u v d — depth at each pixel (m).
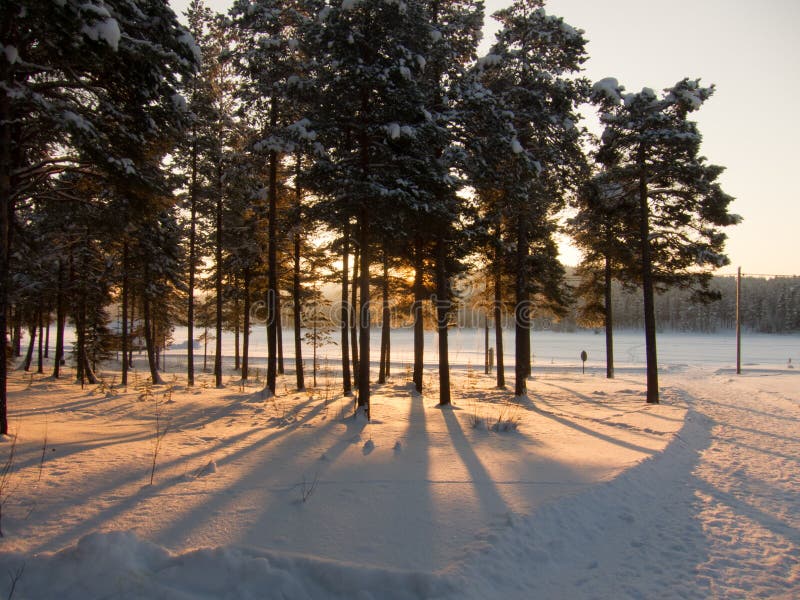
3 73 7.51
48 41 7.67
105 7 7.55
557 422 12.31
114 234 12.19
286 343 68.94
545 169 15.70
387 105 11.42
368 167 11.99
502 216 17.05
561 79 15.27
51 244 17.48
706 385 24.78
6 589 3.68
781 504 6.85
